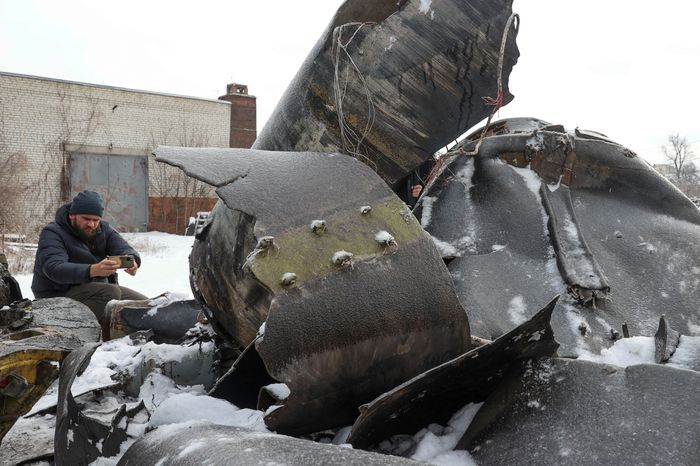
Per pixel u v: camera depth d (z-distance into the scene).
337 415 1.58
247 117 26.30
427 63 2.17
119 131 24.03
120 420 1.91
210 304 2.43
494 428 1.44
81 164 23.44
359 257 1.61
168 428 1.45
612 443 1.25
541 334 1.41
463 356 1.37
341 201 1.73
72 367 1.81
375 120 2.24
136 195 24.38
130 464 1.38
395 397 1.39
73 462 1.70
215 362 2.80
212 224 2.42
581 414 1.33
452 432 1.54
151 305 3.80
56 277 4.22
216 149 1.91
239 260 2.16
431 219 2.31
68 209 4.56
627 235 2.30
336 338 1.52
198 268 2.48
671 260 2.26
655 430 1.24
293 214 1.67
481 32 2.12
